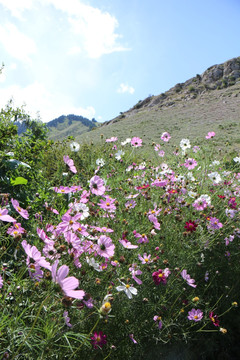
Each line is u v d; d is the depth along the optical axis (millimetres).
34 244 1789
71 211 1958
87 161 4438
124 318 1831
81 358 1538
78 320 1526
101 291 1692
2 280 1293
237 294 2504
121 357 1766
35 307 1315
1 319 1175
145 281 1998
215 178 3580
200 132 22797
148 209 2781
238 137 17547
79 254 1571
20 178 2439
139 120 36625
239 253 2697
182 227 2602
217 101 40906
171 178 3297
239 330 2377
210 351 2133
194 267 2406
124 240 1936
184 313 2135
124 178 3568
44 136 3486
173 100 49844
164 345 1960
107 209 2291
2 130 2896
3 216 1347
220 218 3045
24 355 1204
